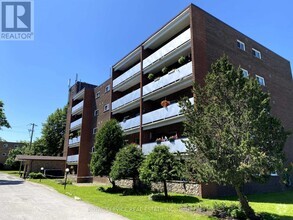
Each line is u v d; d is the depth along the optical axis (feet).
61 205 37.52
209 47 60.64
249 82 31.71
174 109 61.21
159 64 72.95
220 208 33.04
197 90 34.47
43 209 33.71
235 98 30.55
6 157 229.45
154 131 74.54
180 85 61.98
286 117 78.23
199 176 30.66
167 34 73.72
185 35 62.18
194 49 56.90
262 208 36.24
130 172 56.44
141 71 79.92
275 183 63.72
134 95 81.56
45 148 171.12
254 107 29.60
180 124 64.59
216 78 32.65
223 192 50.85
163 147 49.21
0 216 28.68
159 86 68.90
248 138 26.40
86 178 108.88
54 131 174.60
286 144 70.74
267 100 30.89
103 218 28.12
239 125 29.07
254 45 75.82
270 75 77.82
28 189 62.39
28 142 221.87
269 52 81.25
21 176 125.08
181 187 53.42
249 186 55.57
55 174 126.72
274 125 29.50
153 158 47.19
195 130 30.60
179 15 64.90
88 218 28.09
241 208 30.12
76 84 137.90
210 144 28.45
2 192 53.93
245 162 27.25
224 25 67.46
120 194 55.52
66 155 129.70
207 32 61.62
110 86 103.86
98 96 115.85
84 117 117.50
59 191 59.11
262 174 27.68
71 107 137.18
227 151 28.07
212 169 28.30
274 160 26.99
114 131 70.49
